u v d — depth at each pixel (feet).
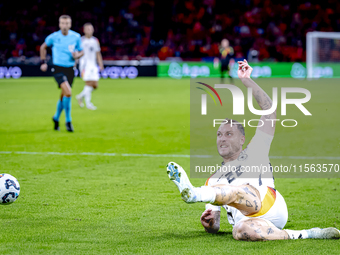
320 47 228.43
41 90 160.04
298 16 278.67
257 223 24.30
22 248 23.94
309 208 32.55
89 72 104.68
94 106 113.19
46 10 260.21
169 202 34.35
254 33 275.18
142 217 30.32
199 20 278.46
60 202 34.19
